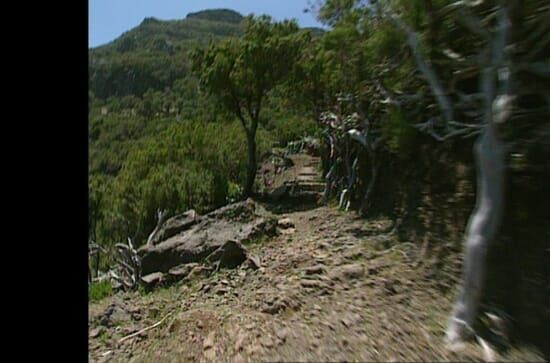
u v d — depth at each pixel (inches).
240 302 279.0
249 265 365.1
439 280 242.1
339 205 593.3
